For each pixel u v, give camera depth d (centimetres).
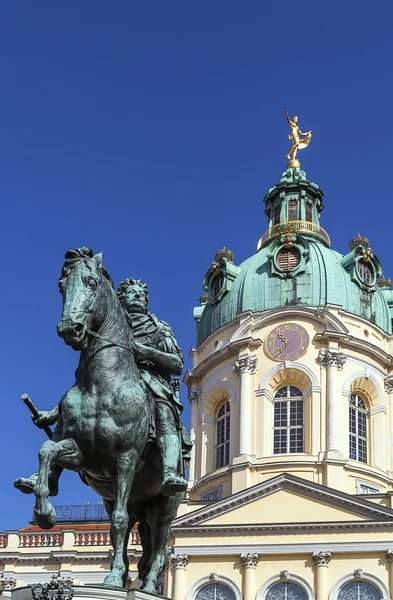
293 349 6769
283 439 6606
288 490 5928
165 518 1363
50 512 1184
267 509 5900
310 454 6444
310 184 7888
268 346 6831
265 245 7612
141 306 1427
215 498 6575
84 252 1301
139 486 1341
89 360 1282
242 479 6412
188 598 5688
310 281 7100
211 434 6906
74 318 1237
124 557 1259
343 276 7175
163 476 1284
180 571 5750
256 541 5766
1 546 6138
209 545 5791
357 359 6800
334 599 5547
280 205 7825
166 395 1345
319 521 5759
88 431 1254
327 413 6544
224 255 7500
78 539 6150
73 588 1148
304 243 7244
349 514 5788
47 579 6044
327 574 5628
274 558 5728
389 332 7244
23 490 1252
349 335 6775
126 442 1257
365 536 5672
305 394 6681
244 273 7350
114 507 1246
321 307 6888
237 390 6794
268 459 6475
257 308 7094
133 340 1344
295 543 5719
